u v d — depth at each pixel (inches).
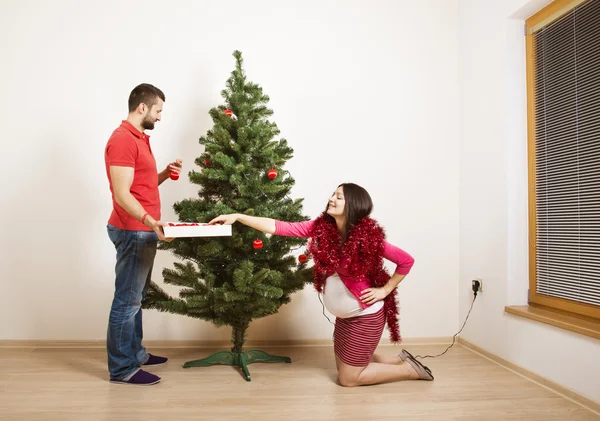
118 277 76.0
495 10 100.3
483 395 73.8
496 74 99.4
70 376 80.7
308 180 110.2
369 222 74.6
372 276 77.3
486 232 101.5
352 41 113.7
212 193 86.7
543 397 73.3
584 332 69.9
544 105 91.3
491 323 98.0
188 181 106.3
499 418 64.3
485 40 104.3
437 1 117.1
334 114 112.0
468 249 109.3
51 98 104.1
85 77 105.1
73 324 102.4
